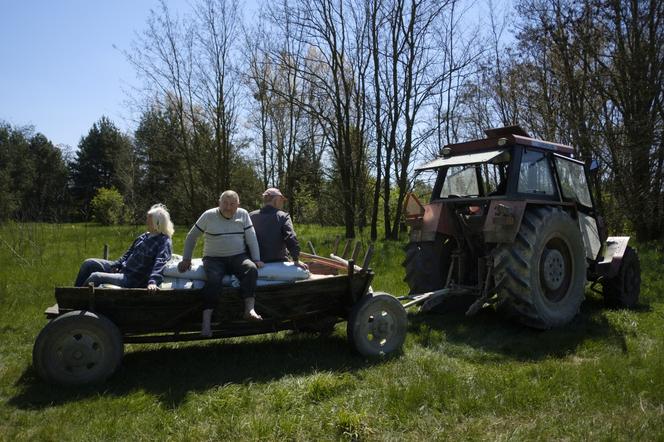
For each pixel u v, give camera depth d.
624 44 14.33
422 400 3.64
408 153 15.48
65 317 3.94
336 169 17.30
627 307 6.84
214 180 23.02
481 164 6.43
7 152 51.22
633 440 3.06
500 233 5.54
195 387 4.01
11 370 4.35
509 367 4.45
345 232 17.64
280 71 18.08
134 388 3.99
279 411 3.54
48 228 15.50
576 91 14.81
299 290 4.68
